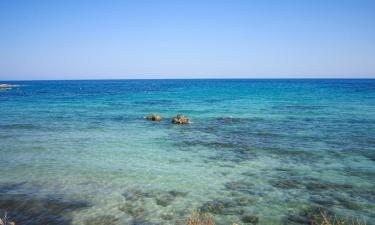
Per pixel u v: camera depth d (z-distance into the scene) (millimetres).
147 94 70750
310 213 9211
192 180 12055
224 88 100125
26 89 98688
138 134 21938
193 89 96125
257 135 21312
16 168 13523
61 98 57094
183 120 26797
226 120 28562
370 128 23375
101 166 13898
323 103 43312
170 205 9750
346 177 12352
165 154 16172
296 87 99875
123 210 9383
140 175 12633
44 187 11234
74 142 19156
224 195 10562
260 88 95750
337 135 20859
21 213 9133
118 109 38000
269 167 13781
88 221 8664
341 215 9055
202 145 18344
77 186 11352
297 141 19188
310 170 13305
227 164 14281
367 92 68125
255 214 9156
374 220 8727
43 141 19391
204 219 8531
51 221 8656
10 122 27219
